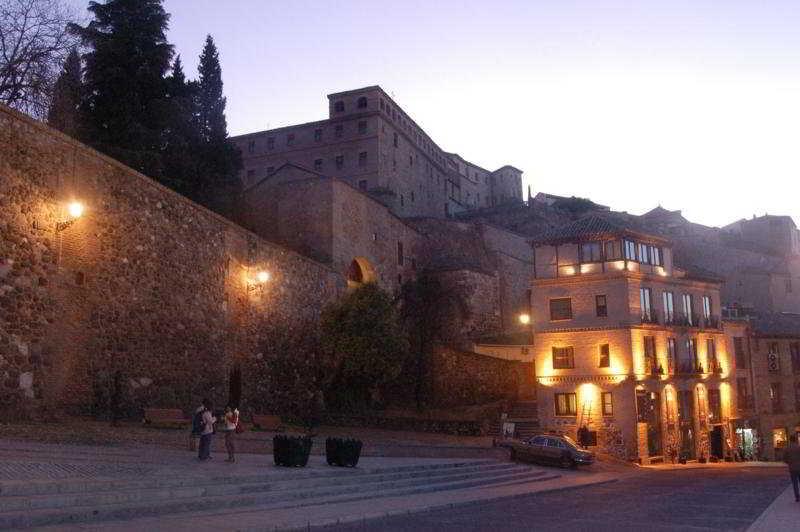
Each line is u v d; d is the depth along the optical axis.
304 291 39.44
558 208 94.12
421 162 87.31
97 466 14.70
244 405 32.12
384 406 46.38
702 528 13.90
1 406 19.19
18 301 19.95
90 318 22.91
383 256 52.75
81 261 22.66
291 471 17.45
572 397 40.28
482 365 47.69
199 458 18.08
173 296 27.44
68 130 31.36
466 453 29.83
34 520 10.57
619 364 39.12
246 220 45.78
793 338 53.00
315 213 45.81
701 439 43.94
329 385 40.34
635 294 40.34
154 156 36.69
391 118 79.94
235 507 13.97
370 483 18.36
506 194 113.38
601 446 38.66
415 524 13.72
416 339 50.62
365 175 74.88
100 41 37.41
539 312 42.00
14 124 20.19
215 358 30.05
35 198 20.80
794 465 18.73
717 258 69.88
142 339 25.41
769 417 49.88
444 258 58.31
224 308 31.09
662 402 40.72
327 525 13.10
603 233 41.03
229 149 44.59
